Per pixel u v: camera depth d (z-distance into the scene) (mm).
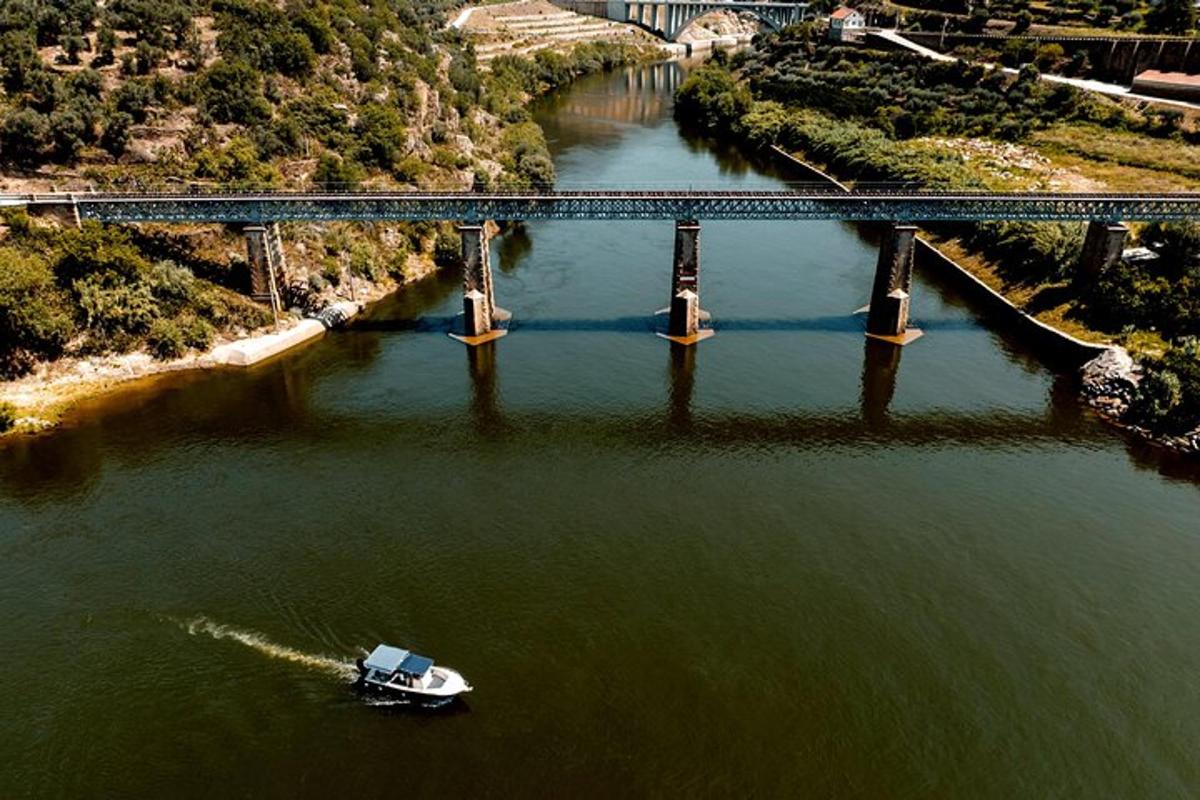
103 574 70188
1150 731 57812
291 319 116438
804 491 84750
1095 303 113438
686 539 76562
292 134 138625
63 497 80688
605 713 58312
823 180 186875
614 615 67062
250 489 82812
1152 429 94750
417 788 52656
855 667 62656
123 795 52062
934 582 71438
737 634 65438
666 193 115375
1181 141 174625
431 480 85375
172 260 113250
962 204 115062
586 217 115438
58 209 107938
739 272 141000
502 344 114938
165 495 81250
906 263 115688
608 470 88125
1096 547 76125
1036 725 58125
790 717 58375
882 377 108375
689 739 56500
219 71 138000
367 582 70000
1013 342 117500
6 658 61719
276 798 52000
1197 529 78688
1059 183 159750
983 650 64438
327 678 60531
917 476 87500
